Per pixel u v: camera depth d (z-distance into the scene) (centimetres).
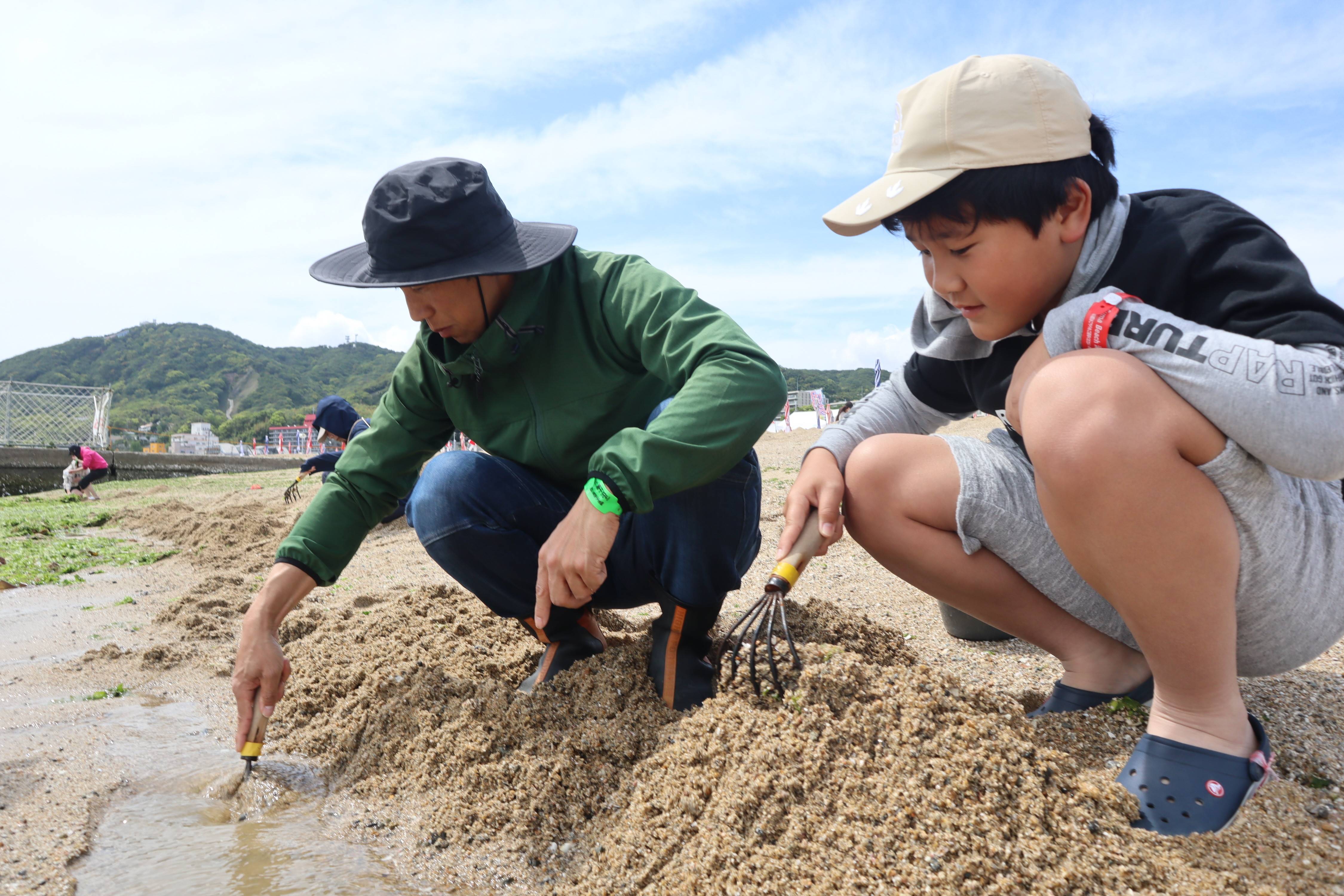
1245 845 121
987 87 137
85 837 167
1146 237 144
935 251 147
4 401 2566
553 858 150
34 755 215
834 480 168
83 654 334
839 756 138
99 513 1037
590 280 188
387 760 191
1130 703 159
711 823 135
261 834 169
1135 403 124
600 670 189
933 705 141
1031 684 200
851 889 118
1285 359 117
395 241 168
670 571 177
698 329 170
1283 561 132
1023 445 171
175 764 209
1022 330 164
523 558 200
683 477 152
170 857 159
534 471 206
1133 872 115
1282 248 132
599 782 163
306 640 289
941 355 183
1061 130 138
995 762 129
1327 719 168
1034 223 138
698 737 154
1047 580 160
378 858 157
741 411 156
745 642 190
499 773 168
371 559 532
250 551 623
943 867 118
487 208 176
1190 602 126
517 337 183
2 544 745
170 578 545
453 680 212
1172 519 123
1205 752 130
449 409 206
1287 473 122
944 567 167
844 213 152
